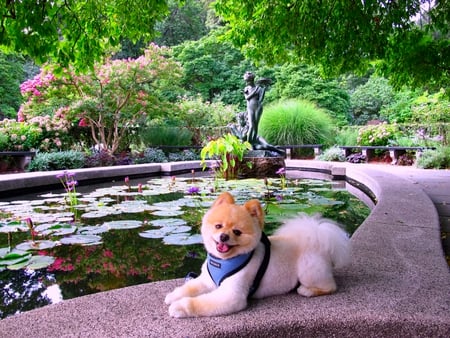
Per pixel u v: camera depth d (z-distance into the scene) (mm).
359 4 4375
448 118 11539
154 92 11461
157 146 12492
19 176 6051
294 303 1500
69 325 1357
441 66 5445
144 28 4133
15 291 2225
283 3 4590
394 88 6289
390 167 9078
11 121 9898
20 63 18797
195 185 6535
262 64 20516
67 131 10602
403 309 1445
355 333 1379
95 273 2488
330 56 5754
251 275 1494
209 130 14117
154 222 3781
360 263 1995
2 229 3480
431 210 3406
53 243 3080
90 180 7215
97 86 10516
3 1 2967
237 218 1479
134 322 1371
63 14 3551
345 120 18266
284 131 12812
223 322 1352
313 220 1756
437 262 2010
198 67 20625
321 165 9555
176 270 2523
